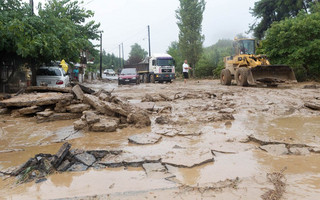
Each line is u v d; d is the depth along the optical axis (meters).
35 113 7.30
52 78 13.12
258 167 3.32
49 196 2.66
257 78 14.70
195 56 35.31
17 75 15.27
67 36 13.27
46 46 11.41
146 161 3.60
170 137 4.99
